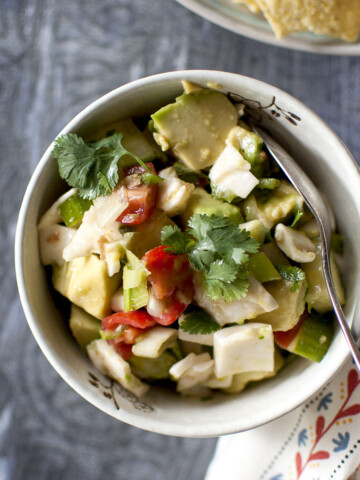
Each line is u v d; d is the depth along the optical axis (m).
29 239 0.33
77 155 0.32
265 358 0.34
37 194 0.33
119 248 0.33
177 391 0.37
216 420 0.33
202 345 0.35
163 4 0.47
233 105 0.33
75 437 0.48
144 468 0.47
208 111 0.33
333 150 0.32
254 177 0.33
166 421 0.33
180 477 0.47
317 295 0.34
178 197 0.33
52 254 0.35
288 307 0.33
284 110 0.32
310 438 0.40
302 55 0.46
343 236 0.35
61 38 0.47
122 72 0.47
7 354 0.47
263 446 0.42
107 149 0.33
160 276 0.32
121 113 0.34
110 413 0.33
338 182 0.33
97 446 0.48
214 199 0.33
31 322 0.33
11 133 0.47
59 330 0.35
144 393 0.36
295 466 0.40
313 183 0.35
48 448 0.48
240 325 0.34
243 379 0.35
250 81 0.32
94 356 0.35
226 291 0.32
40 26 0.47
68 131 0.33
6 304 0.47
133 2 0.47
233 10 0.42
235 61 0.46
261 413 0.32
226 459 0.43
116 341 0.34
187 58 0.46
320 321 0.34
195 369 0.35
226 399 0.36
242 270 0.32
